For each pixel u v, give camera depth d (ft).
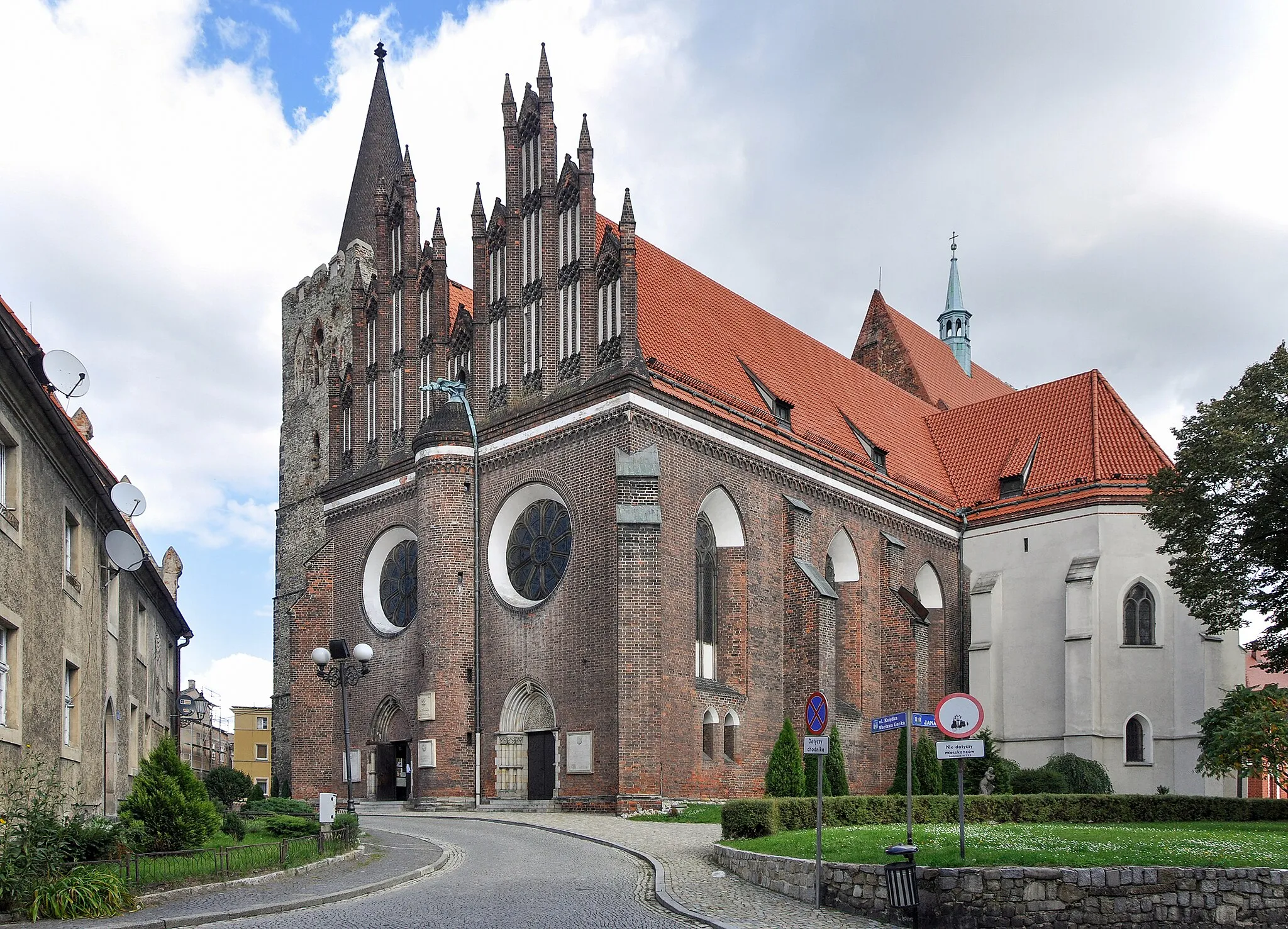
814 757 145.38
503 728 152.35
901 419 226.17
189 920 63.67
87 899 65.10
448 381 163.12
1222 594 143.23
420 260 180.34
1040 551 198.59
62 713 92.63
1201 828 103.55
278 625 230.89
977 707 74.02
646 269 176.55
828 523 176.35
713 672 154.92
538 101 165.78
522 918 65.62
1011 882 69.36
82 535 101.60
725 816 98.12
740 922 68.69
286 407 241.76
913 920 69.72
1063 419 215.51
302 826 101.09
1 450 81.41
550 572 153.69
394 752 170.60
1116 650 187.93
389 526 175.01
